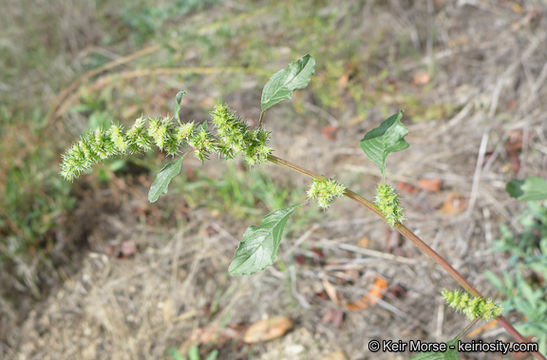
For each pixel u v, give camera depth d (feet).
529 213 1.61
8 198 1.96
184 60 2.54
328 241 1.76
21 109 2.38
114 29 2.82
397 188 1.85
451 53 2.24
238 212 1.88
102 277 1.82
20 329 1.73
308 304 1.61
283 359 1.53
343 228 1.79
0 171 2.00
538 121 1.89
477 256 1.62
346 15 2.51
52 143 2.18
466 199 1.76
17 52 2.69
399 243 1.70
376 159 0.97
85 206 1.99
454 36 2.31
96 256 1.88
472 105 2.03
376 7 2.49
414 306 1.56
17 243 1.87
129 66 2.56
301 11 2.56
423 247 0.96
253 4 2.75
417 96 2.14
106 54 2.67
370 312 1.57
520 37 2.17
